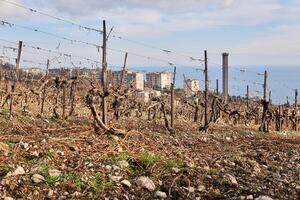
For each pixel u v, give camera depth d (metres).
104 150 13.41
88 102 17.75
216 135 26.00
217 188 11.35
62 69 26.28
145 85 52.31
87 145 14.14
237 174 13.10
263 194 10.90
